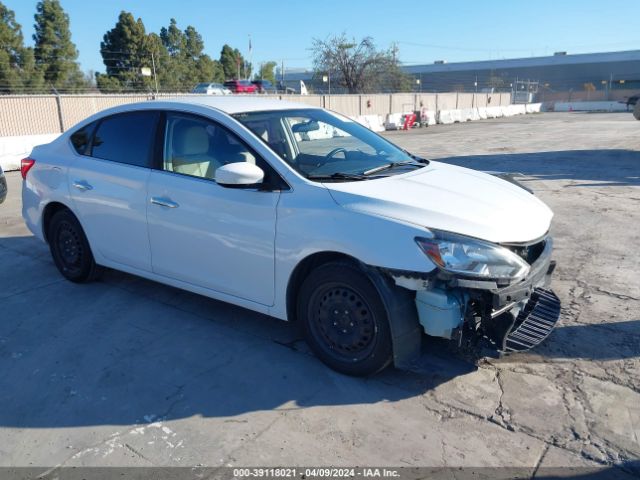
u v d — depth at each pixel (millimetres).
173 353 3756
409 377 3414
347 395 3242
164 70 45688
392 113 32531
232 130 3785
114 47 43281
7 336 4047
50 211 5074
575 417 2994
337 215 3234
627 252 5812
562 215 7480
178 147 4062
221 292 3906
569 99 64812
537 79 78375
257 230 3553
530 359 3594
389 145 4543
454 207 3248
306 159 3709
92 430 2959
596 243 6160
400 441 2832
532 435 2859
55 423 3023
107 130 4590
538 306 3912
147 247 4254
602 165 12453
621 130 23875
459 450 2758
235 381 3402
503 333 3197
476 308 3162
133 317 4328
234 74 66188
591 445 2771
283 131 3926
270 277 3580
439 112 33375
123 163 4379
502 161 13562
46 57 39219
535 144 18094
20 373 3537
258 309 3729
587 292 4723
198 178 3898
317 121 4301
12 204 8688
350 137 4352
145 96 18578
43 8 38781
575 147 16703
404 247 3025
